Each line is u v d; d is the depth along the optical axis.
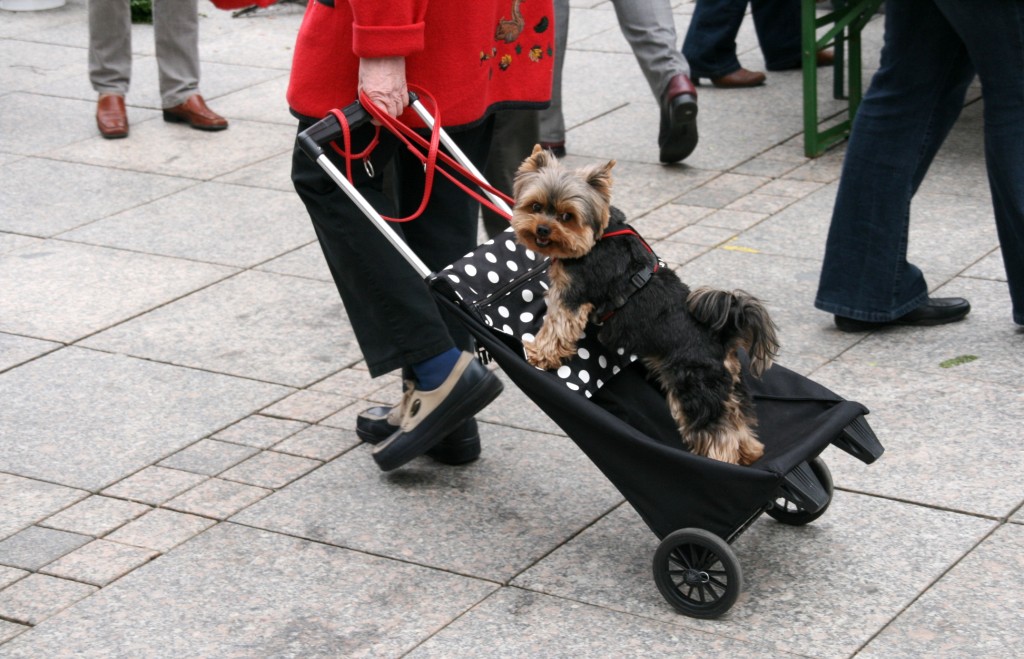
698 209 6.71
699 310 3.41
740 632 3.40
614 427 3.38
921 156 5.01
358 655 3.36
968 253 5.97
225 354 5.29
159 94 9.06
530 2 4.28
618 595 3.60
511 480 4.27
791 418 3.70
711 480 3.30
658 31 7.04
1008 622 3.38
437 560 3.81
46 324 5.61
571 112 8.46
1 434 4.66
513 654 3.34
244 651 3.39
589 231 3.35
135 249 6.43
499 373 5.10
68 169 7.59
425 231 4.34
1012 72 4.73
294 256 6.31
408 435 4.09
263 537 3.96
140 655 3.39
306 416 4.76
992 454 4.24
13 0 11.37
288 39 10.47
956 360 4.95
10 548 3.93
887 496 4.04
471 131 4.29
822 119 8.13
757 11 9.08
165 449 4.54
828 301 5.24
